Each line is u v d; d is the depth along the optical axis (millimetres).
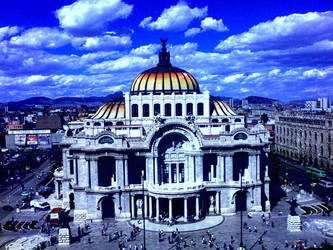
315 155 189750
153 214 110438
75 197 111438
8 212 122562
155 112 122875
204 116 124188
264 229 99312
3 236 98688
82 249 88750
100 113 126812
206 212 113250
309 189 141625
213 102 132000
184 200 104875
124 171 108500
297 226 97938
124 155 107312
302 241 90312
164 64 136875
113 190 107188
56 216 105500
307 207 119375
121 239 94438
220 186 110688
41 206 123312
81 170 111312
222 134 110062
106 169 111438
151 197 107500
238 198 114625
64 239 92000
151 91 125250
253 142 111250
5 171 186375
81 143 110938
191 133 109125
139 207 111250
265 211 115188
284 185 146875
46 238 94938
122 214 109000
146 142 108125
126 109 122625
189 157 111125
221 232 97500
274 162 155875
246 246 87812
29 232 101688
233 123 125312
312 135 192125
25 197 135625
